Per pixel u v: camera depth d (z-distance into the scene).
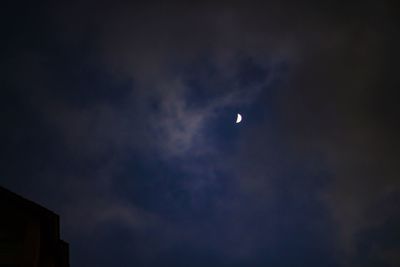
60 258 14.21
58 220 12.22
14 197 11.59
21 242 11.19
